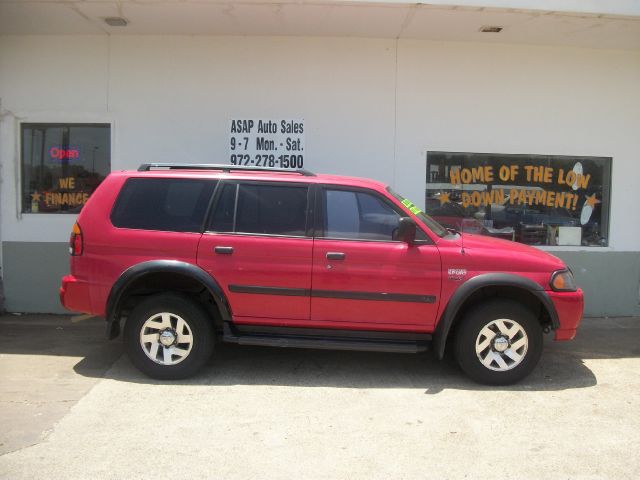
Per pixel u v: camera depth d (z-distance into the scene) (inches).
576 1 239.0
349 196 191.5
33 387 184.1
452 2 234.2
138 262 186.7
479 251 187.0
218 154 283.3
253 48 279.9
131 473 131.0
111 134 282.0
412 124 284.7
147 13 248.2
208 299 194.2
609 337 256.2
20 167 282.4
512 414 167.9
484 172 291.3
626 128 293.6
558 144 291.4
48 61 279.3
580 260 294.0
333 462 137.6
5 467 132.6
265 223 189.5
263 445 145.9
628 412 170.6
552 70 288.5
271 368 205.6
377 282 185.0
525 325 187.6
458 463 137.9
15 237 283.4
